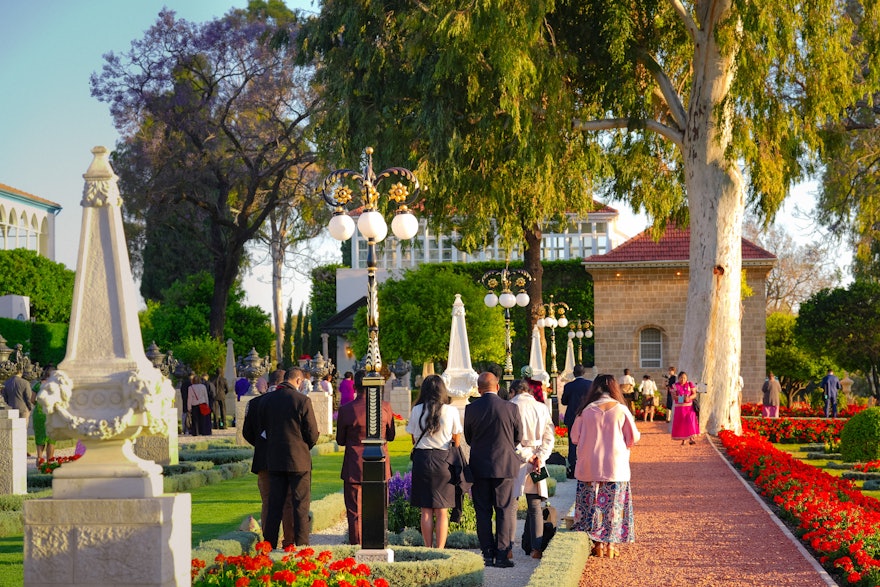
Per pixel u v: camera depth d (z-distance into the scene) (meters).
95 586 5.07
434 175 27.06
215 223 48.12
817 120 26.91
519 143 26.16
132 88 45.78
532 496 10.44
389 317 44.03
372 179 10.70
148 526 5.08
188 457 20.91
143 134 47.09
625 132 32.28
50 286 46.00
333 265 64.69
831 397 37.97
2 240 51.84
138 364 5.25
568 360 40.50
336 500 13.35
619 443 10.23
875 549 9.78
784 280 69.31
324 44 30.70
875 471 19.97
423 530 9.97
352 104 29.44
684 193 32.97
